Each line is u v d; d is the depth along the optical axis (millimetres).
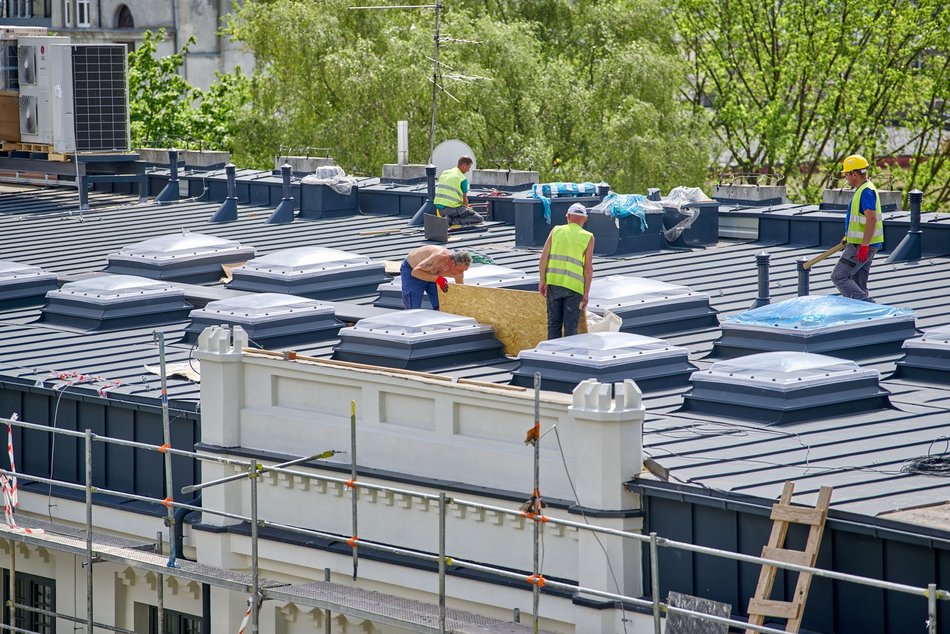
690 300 49031
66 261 65500
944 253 59375
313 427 37562
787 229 65312
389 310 51250
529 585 33000
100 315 52250
